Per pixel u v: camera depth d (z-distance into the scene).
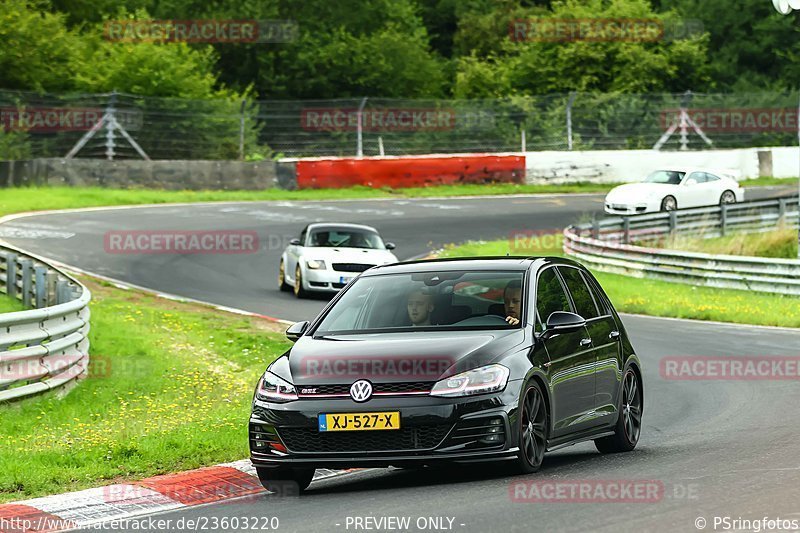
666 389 56.53
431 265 37.59
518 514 27.56
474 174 177.88
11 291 74.19
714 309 90.12
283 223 133.12
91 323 69.81
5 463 35.91
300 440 31.94
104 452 38.00
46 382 50.62
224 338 70.50
